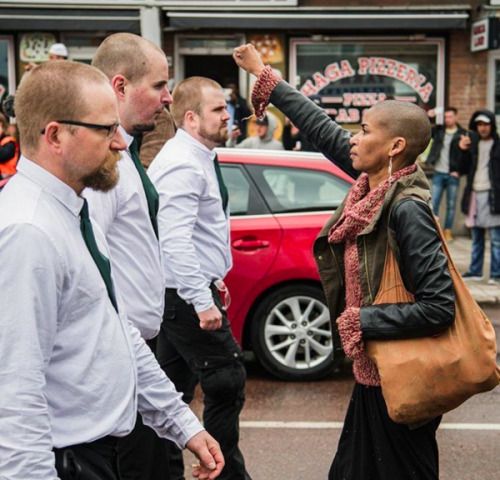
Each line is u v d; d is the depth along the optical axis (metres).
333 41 13.57
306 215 6.67
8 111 4.55
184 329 4.23
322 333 6.66
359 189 3.27
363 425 3.25
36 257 2.17
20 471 2.11
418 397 3.03
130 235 3.25
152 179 4.19
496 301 9.45
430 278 2.98
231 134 11.96
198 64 13.64
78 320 2.32
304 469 4.88
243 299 6.58
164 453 3.35
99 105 2.30
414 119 3.13
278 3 12.99
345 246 3.25
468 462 4.96
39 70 2.30
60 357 2.30
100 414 2.36
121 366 2.41
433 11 13.28
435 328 3.00
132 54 3.38
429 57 13.69
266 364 6.68
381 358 3.05
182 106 4.30
